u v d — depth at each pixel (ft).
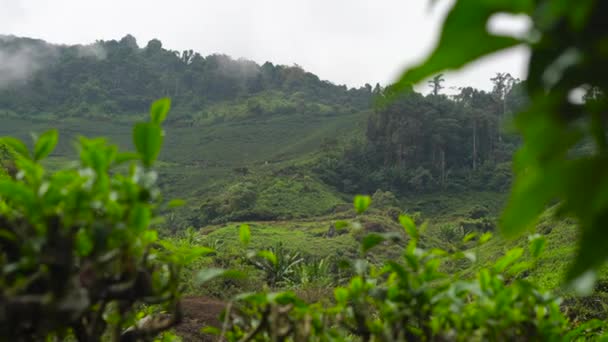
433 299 4.09
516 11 1.67
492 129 394.93
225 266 58.23
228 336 4.82
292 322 4.24
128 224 3.31
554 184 1.59
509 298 4.23
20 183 3.24
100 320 3.54
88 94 607.78
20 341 3.05
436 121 383.04
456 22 1.58
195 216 307.17
